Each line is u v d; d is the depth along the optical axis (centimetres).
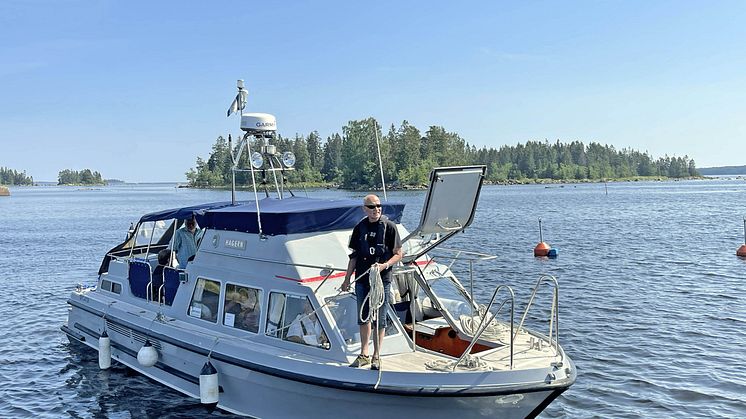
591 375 1397
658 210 7331
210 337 1099
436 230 898
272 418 1011
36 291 2631
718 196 11281
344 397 912
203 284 1180
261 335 1041
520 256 3338
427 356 956
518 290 2375
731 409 1197
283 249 1018
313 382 916
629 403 1237
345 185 13688
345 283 924
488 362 918
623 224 5375
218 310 1134
